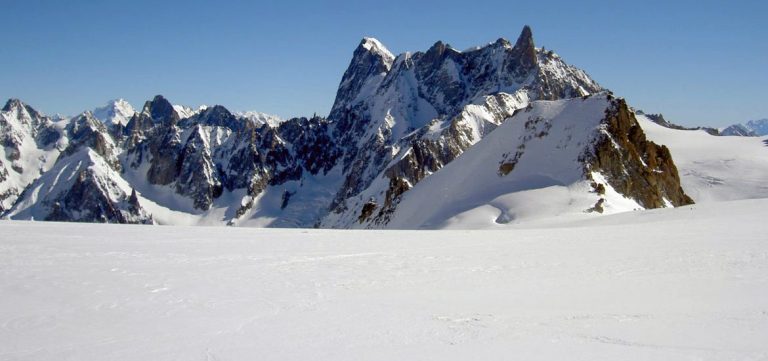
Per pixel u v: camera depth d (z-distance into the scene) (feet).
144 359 48.55
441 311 63.82
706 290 72.90
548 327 57.72
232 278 80.12
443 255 102.94
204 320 59.62
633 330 56.59
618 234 134.00
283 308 64.59
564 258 98.84
